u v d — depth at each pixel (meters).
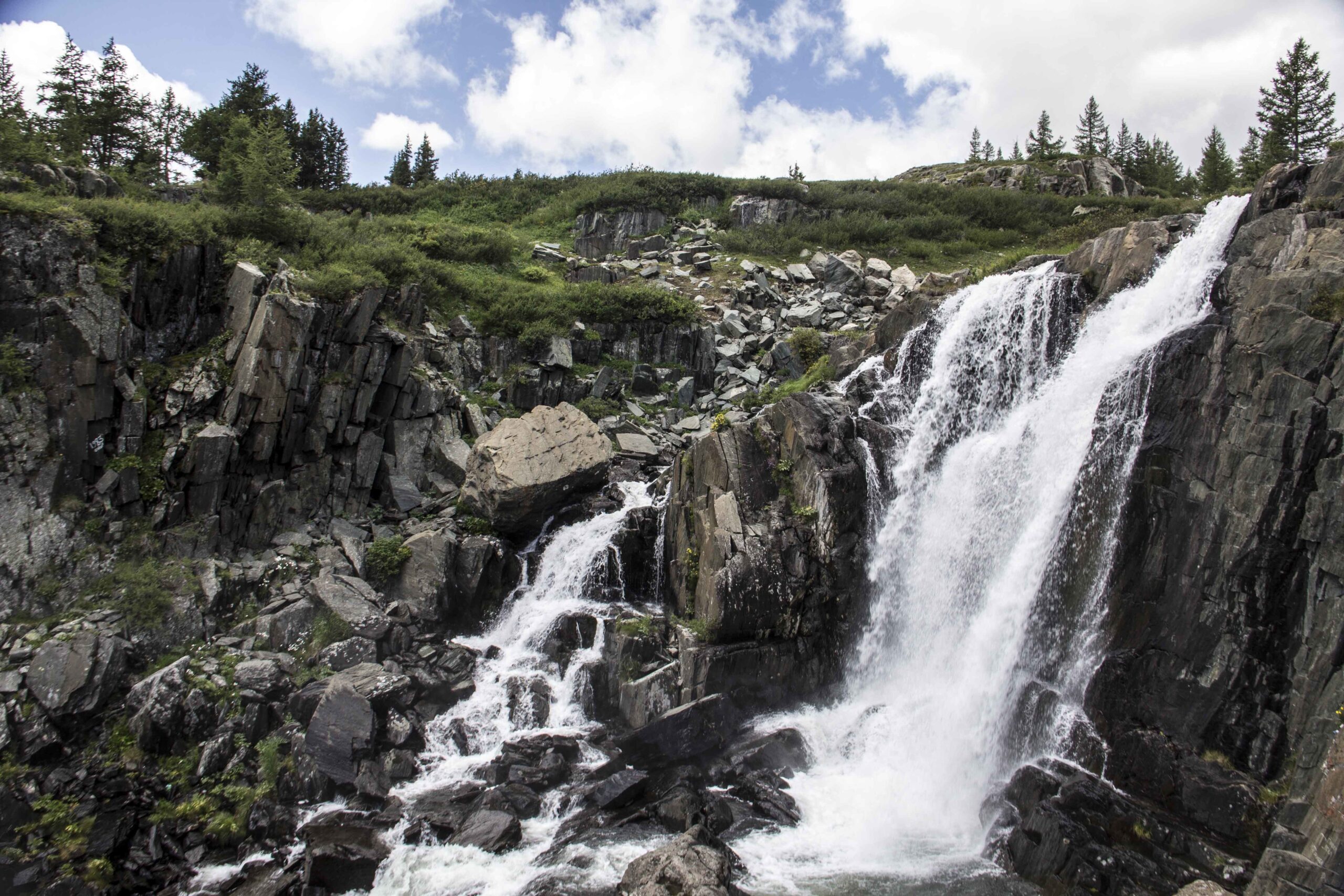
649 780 17.02
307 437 23.62
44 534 18.23
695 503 22.08
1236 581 14.27
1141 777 14.39
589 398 32.47
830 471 20.47
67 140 34.12
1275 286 14.90
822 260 44.62
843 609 20.47
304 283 24.11
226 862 14.60
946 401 22.41
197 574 19.98
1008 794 15.44
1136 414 16.78
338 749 16.64
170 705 16.44
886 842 15.27
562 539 24.09
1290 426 13.91
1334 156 16.28
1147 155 80.50
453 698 19.23
